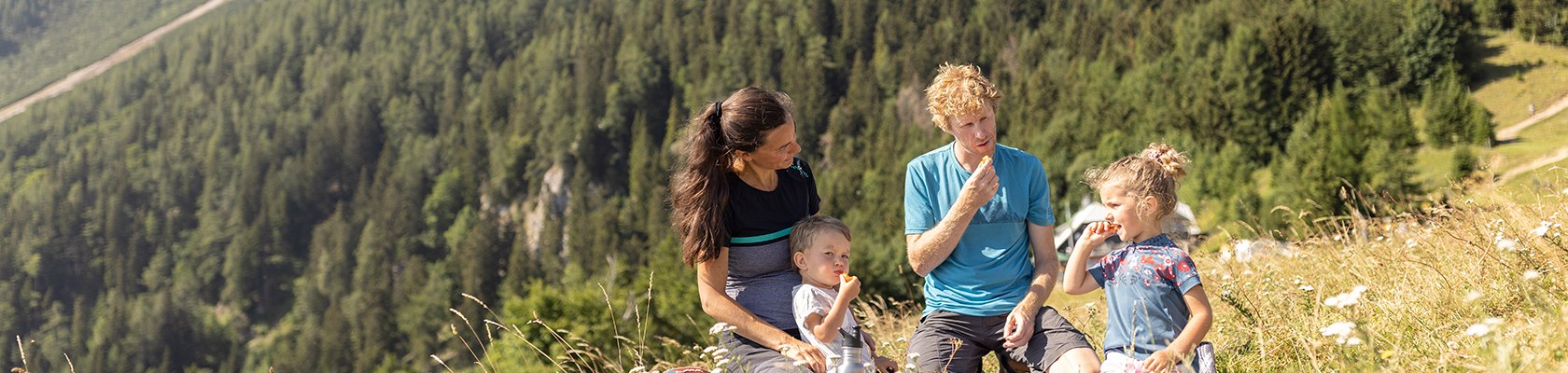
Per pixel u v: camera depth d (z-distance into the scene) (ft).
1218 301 14.11
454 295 364.58
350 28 622.13
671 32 487.20
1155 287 9.73
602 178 452.35
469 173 475.31
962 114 10.73
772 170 10.85
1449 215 14.92
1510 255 10.42
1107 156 190.29
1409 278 11.66
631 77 463.83
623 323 52.80
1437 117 164.04
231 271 481.05
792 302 10.67
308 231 515.09
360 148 536.42
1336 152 95.91
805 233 10.62
